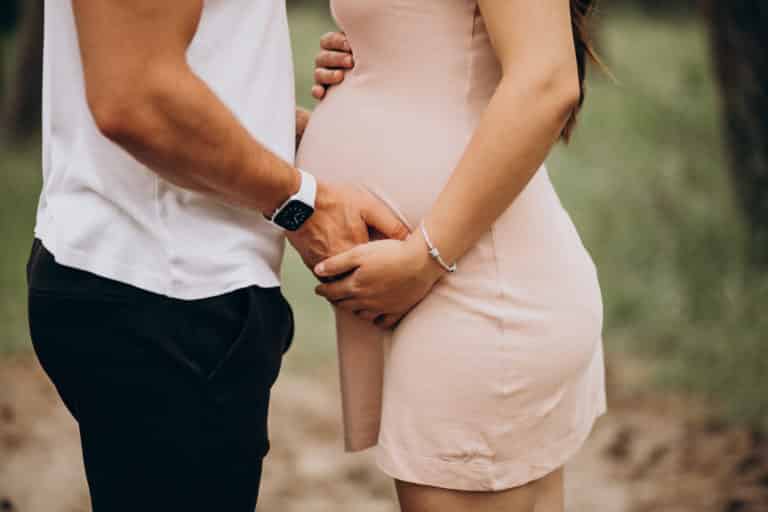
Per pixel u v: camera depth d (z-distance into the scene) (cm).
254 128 170
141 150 151
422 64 178
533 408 180
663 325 512
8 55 1160
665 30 1277
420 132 178
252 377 167
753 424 415
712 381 450
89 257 160
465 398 175
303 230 174
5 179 776
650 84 892
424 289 174
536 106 163
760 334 460
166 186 162
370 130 182
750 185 526
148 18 145
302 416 462
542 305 179
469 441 176
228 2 168
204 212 165
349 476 407
